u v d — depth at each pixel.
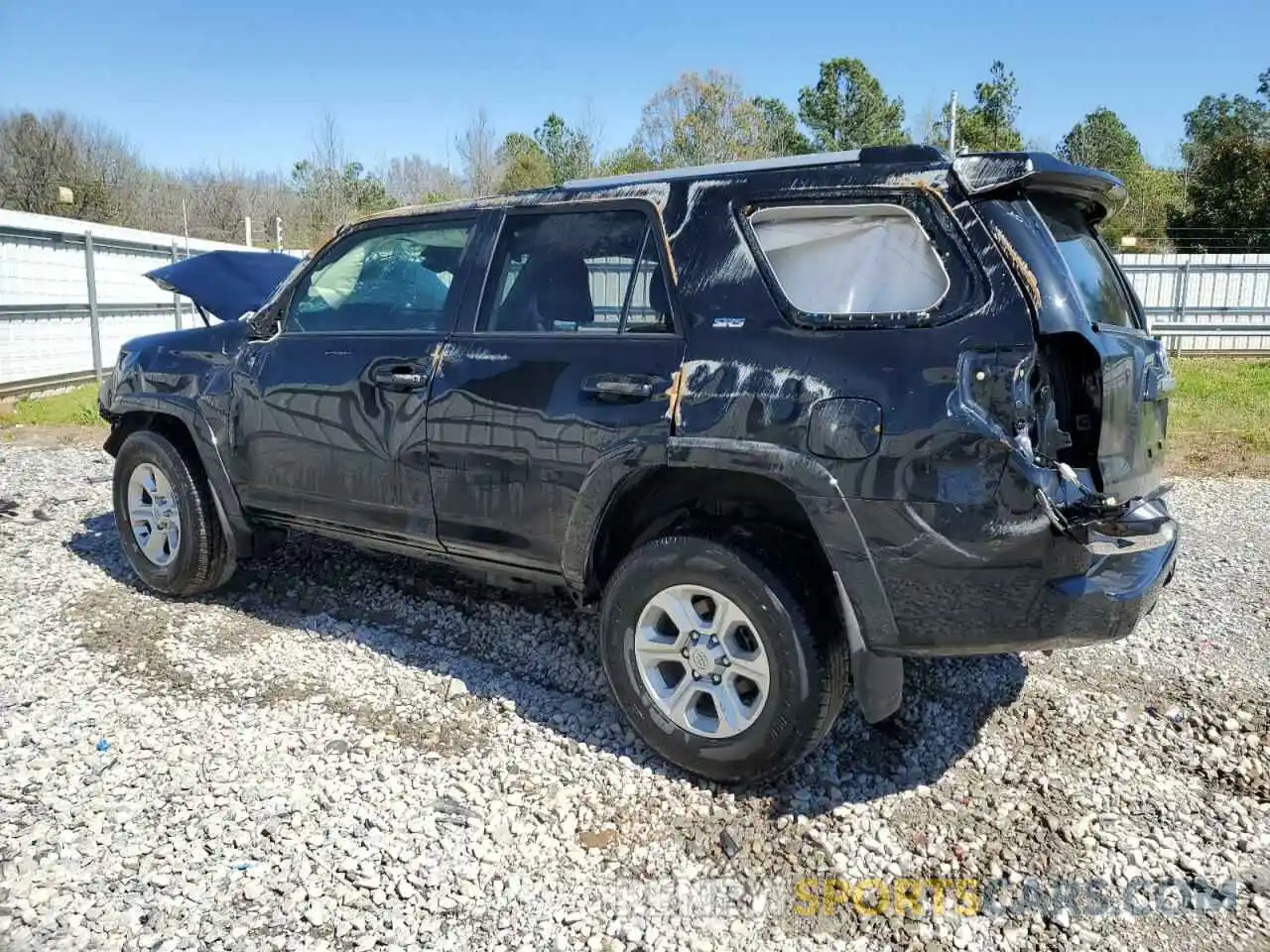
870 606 2.78
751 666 2.99
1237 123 37.03
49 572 5.18
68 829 2.84
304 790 3.07
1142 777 3.21
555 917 2.53
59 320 13.38
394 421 3.75
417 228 3.96
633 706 3.25
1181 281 18.92
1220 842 2.87
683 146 45.59
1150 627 4.50
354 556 5.32
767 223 3.06
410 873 2.69
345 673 3.94
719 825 2.95
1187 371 14.80
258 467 4.27
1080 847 2.84
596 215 3.43
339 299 4.15
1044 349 2.67
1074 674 3.97
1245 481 7.93
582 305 3.41
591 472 3.20
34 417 11.29
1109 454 2.82
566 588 3.50
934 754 3.36
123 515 4.85
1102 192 3.22
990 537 2.60
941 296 2.73
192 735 3.41
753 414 2.88
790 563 2.97
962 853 2.82
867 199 2.88
